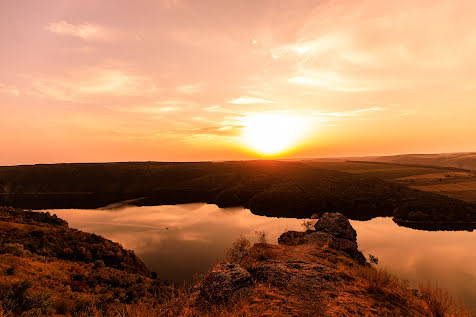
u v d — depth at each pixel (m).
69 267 25.75
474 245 61.44
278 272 7.43
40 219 56.34
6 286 11.89
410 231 73.25
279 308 5.09
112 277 25.97
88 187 171.25
